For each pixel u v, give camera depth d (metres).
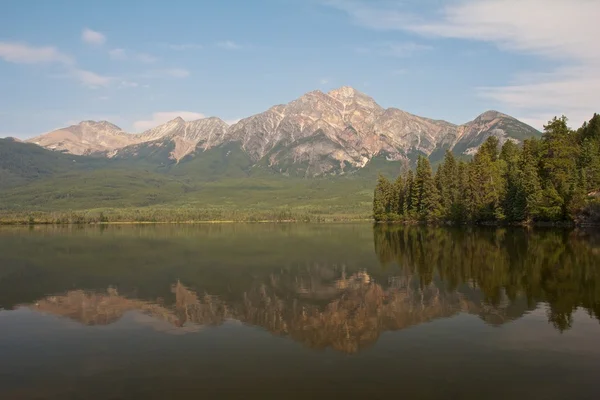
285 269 61.19
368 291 45.22
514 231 98.69
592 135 122.69
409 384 22.30
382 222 180.50
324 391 21.84
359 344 28.67
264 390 22.14
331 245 92.75
